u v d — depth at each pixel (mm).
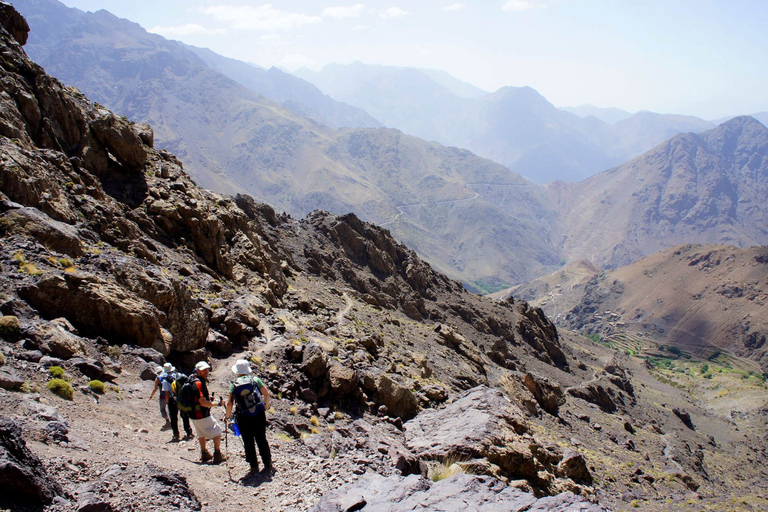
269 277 48094
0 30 36906
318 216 101062
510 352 99688
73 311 19938
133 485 10016
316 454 17562
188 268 35500
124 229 33750
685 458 73875
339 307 61562
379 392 29797
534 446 25891
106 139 40719
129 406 16734
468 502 10516
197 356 24328
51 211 27828
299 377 26656
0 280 18953
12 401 12078
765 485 77812
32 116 34594
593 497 25375
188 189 44750
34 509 8180
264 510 12070
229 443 16453
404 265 106562
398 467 17016
